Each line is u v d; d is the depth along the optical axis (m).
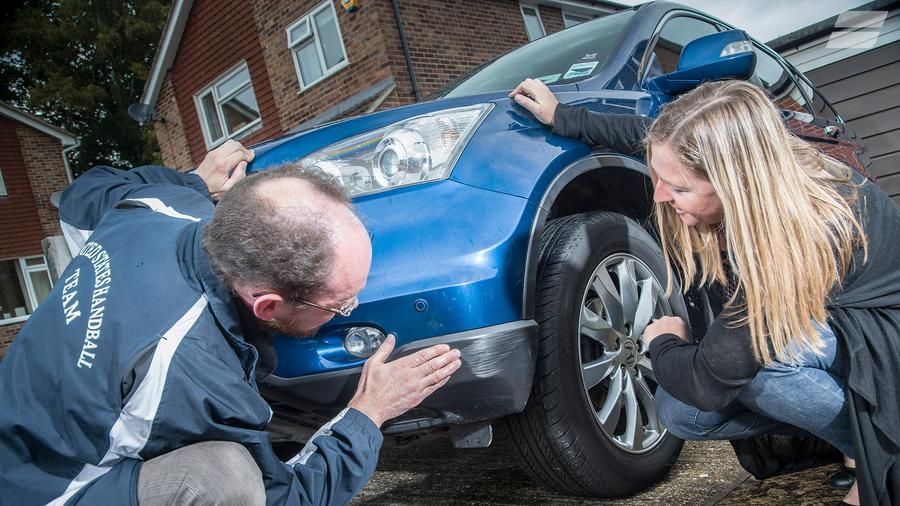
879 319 1.11
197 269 1.11
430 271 1.44
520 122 1.73
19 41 26.80
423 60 9.33
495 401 1.46
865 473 1.09
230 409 1.04
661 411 1.56
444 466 2.26
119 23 26.59
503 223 1.50
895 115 5.75
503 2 10.93
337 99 9.83
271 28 10.68
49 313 1.14
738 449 1.51
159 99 13.41
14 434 1.08
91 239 1.29
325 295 1.09
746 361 1.15
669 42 2.47
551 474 1.63
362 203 1.58
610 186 2.04
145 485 1.03
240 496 1.05
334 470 1.19
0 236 16.23
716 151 1.08
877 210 1.15
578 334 1.60
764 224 1.05
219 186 1.78
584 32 2.56
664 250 1.34
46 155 17.31
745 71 1.78
